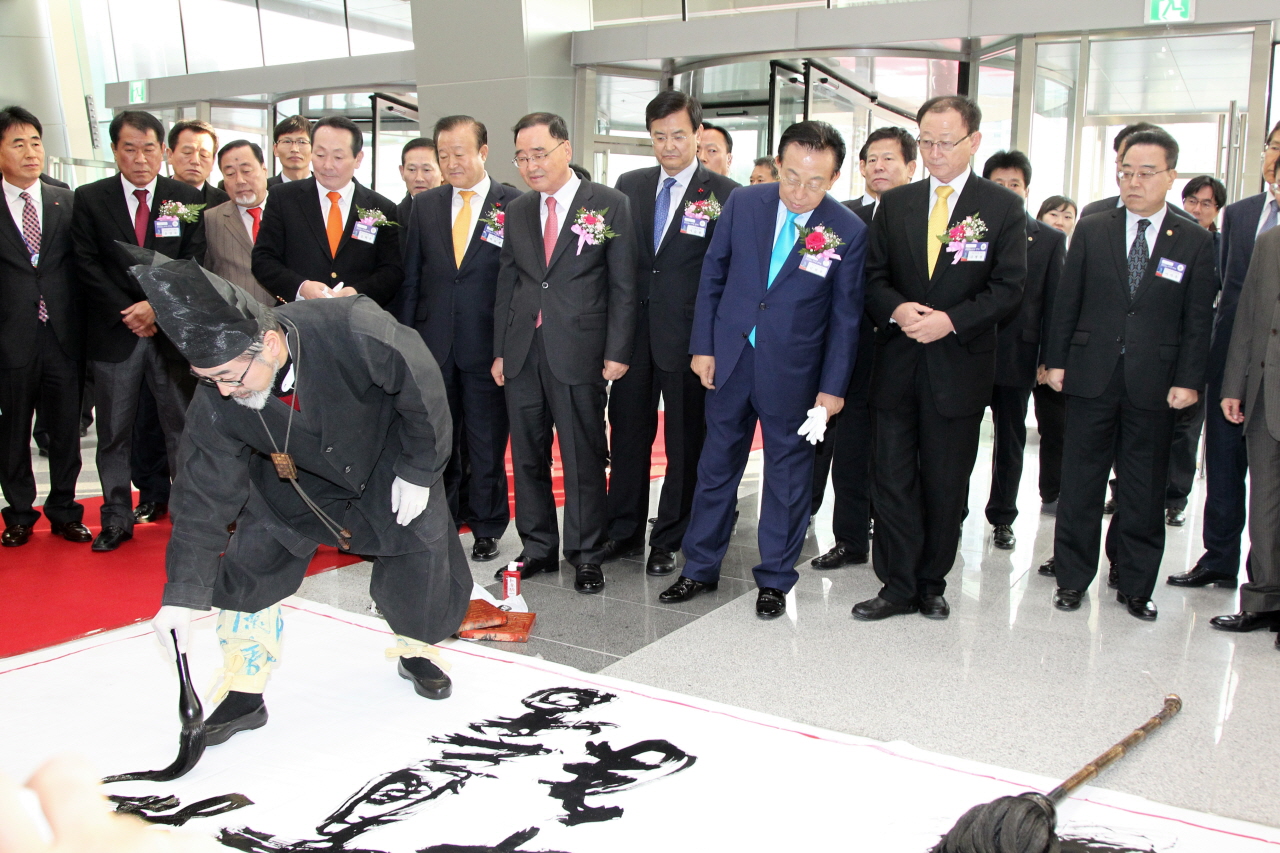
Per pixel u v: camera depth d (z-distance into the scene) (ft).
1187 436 14.51
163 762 6.89
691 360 11.28
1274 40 21.15
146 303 12.21
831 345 10.08
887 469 10.27
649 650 9.34
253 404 6.20
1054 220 15.61
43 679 8.38
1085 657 9.30
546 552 11.87
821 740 7.29
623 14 26.35
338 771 6.79
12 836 1.25
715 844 5.90
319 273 11.68
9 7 38.06
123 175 12.73
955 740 7.52
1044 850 4.66
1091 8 21.29
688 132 11.49
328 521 7.06
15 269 12.36
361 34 32.19
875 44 23.49
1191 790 6.79
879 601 10.45
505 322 11.36
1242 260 11.24
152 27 37.42
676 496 12.04
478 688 8.23
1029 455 20.35
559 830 6.04
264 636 7.36
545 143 10.71
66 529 13.00
